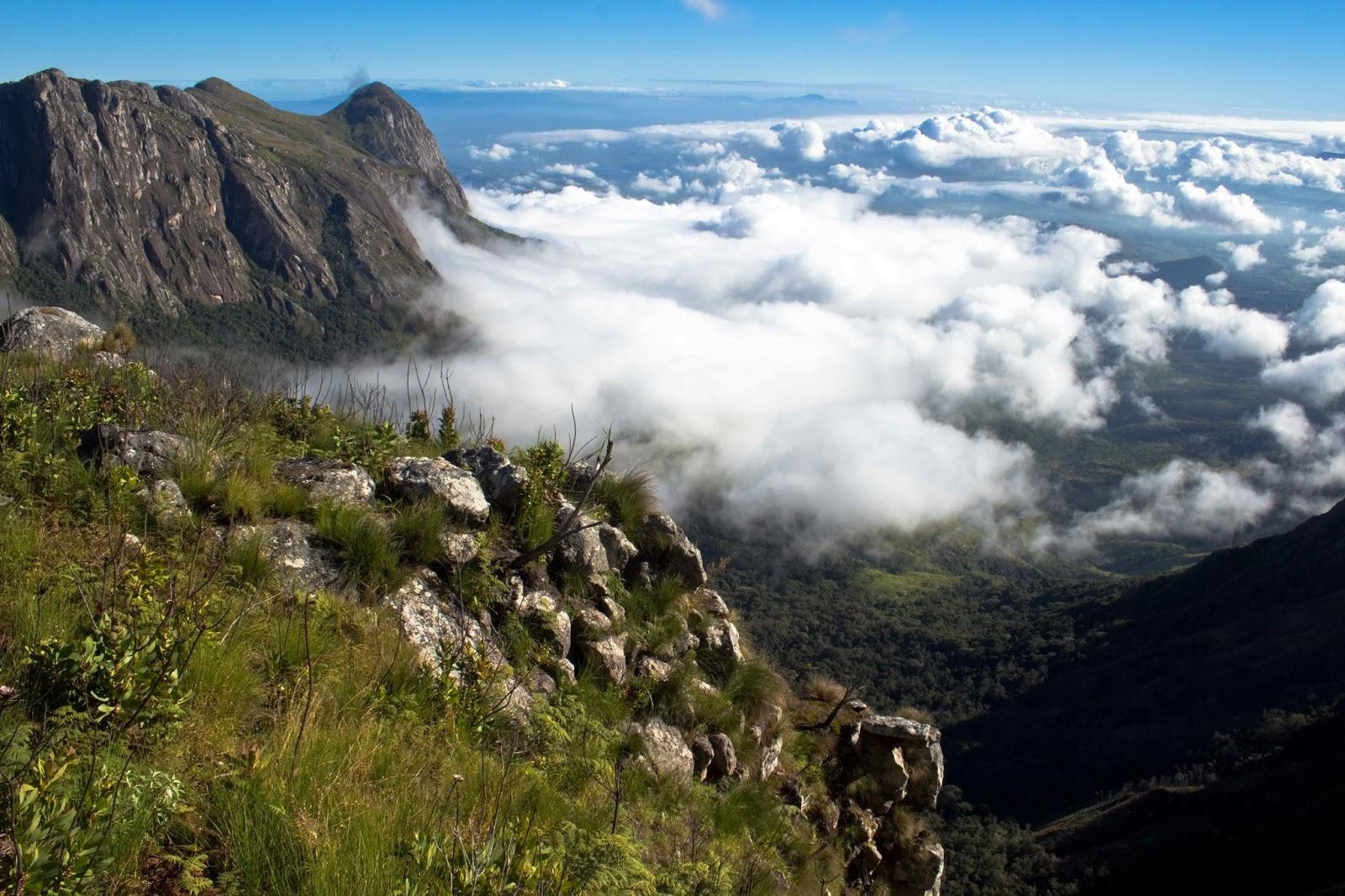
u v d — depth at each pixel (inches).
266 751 157.5
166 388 355.9
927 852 358.0
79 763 129.3
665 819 237.0
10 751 127.3
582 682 278.7
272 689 185.2
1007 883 2755.9
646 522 370.6
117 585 182.5
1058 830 3196.4
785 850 284.5
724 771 296.4
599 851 163.0
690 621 349.7
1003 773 3951.8
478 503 305.3
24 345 452.1
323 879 128.3
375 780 167.0
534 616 282.7
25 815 109.3
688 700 304.5
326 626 221.6
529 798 189.2
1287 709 3868.1
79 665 147.9
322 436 346.9
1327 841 2610.7
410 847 140.3
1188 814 3110.2
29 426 264.5
